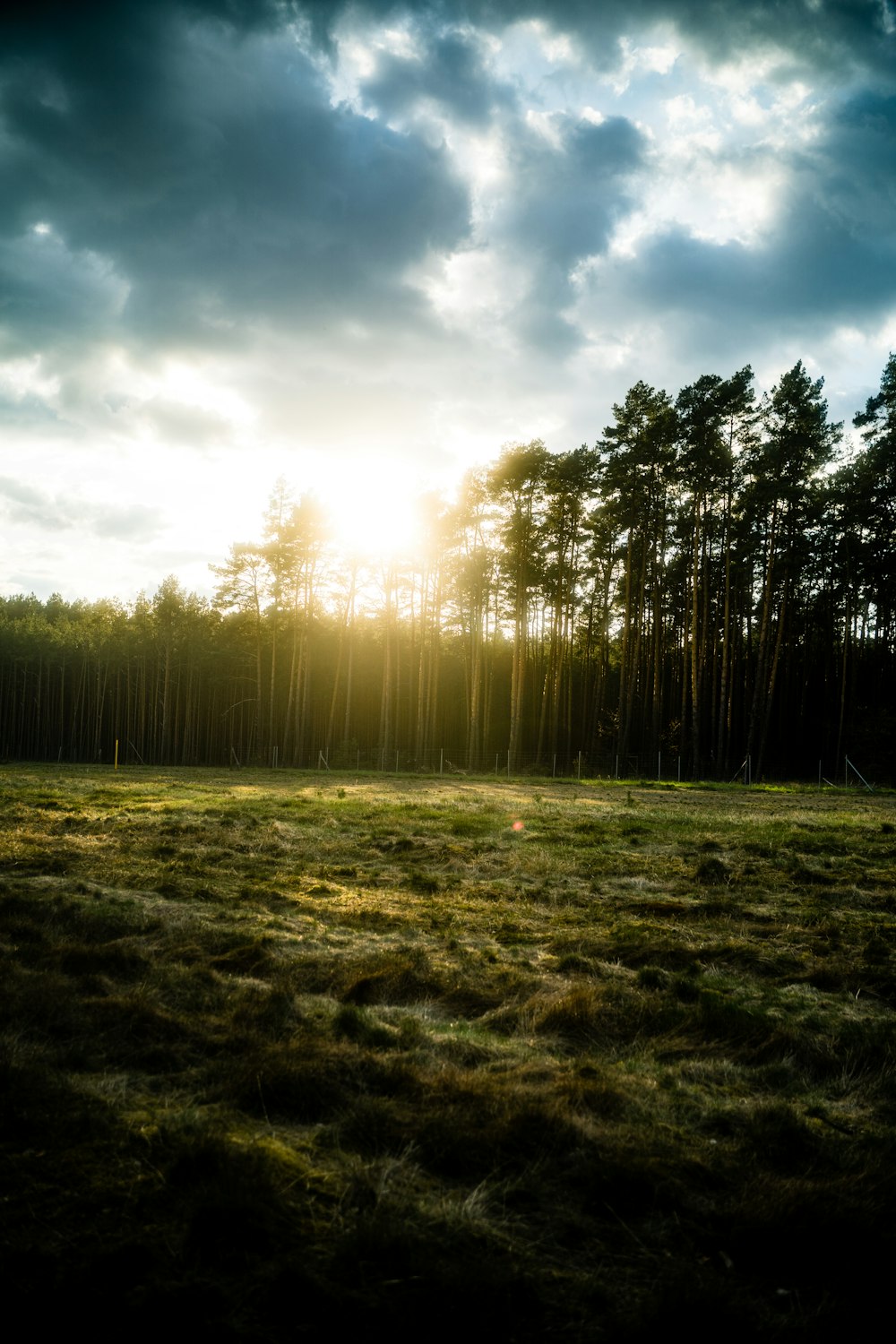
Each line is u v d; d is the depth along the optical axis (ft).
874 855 37.91
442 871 32.83
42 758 229.45
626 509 121.08
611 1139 10.80
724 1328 7.18
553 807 61.05
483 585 134.41
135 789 69.92
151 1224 8.35
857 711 123.24
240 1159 9.40
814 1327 7.31
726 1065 13.91
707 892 29.19
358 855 35.94
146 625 211.41
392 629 150.51
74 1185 9.04
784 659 147.02
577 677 170.71
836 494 122.42
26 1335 6.70
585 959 19.88
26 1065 11.95
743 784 100.17
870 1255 8.43
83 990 16.15
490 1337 7.02
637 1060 14.10
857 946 22.07
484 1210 9.08
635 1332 7.09
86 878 28.66
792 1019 16.26
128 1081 12.16
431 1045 14.19
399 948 20.88
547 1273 8.04
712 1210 9.29
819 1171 10.31
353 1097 11.72
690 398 118.01
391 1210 8.74
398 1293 7.49
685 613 138.21
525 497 131.44
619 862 34.73
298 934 21.91
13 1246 7.80
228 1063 12.80
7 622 244.42
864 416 119.34
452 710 179.01
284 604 153.38
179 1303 7.12
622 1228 8.95
